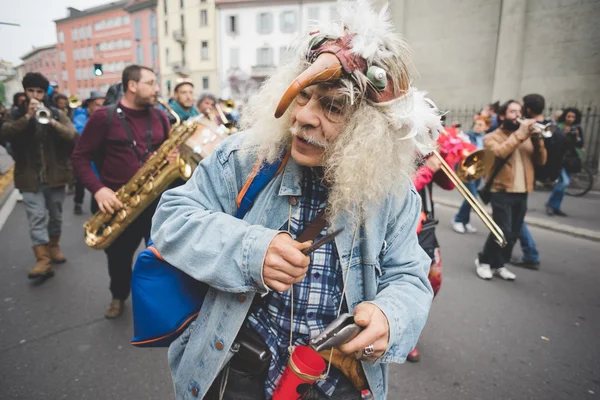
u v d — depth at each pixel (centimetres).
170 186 281
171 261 94
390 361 87
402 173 91
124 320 287
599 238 500
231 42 4284
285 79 93
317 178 97
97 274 368
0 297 319
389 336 84
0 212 602
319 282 97
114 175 268
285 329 100
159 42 4750
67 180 372
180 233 91
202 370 100
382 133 82
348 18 84
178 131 257
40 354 245
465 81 991
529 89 895
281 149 97
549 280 377
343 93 80
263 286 83
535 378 234
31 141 336
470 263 421
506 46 904
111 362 240
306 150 88
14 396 208
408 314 89
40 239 351
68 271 374
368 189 86
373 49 79
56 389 215
